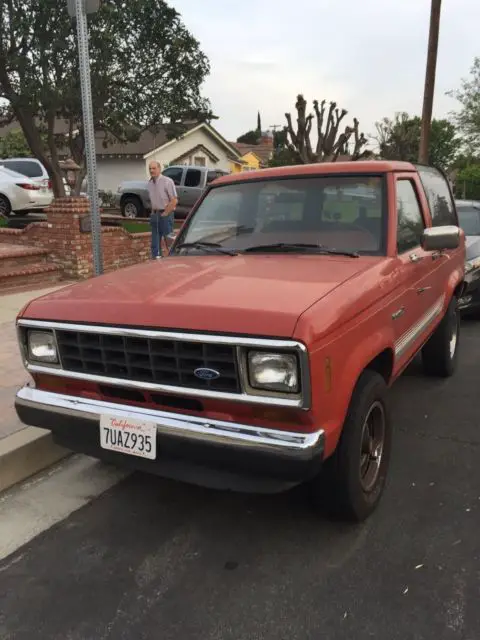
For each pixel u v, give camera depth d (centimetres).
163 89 1616
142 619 256
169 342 271
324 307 264
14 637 248
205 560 295
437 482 366
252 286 295
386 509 336
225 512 339
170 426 277
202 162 3306
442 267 487
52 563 296
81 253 905
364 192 385
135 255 1005
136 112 1606
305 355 245
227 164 3538
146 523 330
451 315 540
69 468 397
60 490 368
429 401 506
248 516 333
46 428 321
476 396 516
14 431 402
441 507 337
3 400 459
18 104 1472
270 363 252
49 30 1394
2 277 830
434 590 267
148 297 293
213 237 413
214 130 3281
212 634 245
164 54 1570
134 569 290
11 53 1430
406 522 322
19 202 1562
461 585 270
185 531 321
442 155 4759
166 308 277
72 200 896
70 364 307
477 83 3312
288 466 255
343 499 302
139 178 3000
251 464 262
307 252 368
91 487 372
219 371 263
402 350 377
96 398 308
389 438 343
